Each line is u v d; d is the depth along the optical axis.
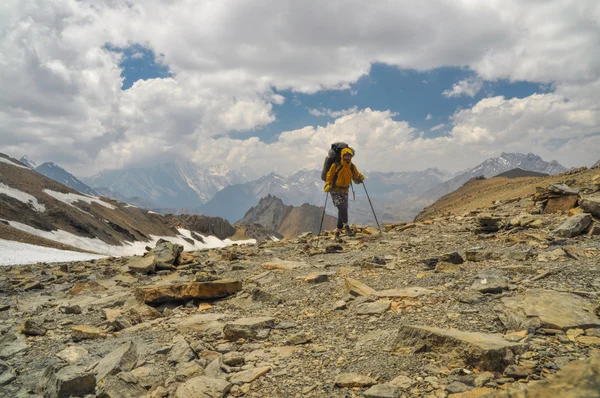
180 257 16.56
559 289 6.12
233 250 18.78
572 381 2.21
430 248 12.17
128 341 6.85
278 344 6.03
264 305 8.44
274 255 15.79
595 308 5.02
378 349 5.10
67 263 23.62
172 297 9.35
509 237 11.16
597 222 10.33
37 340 7.67
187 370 5.24
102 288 12.80
